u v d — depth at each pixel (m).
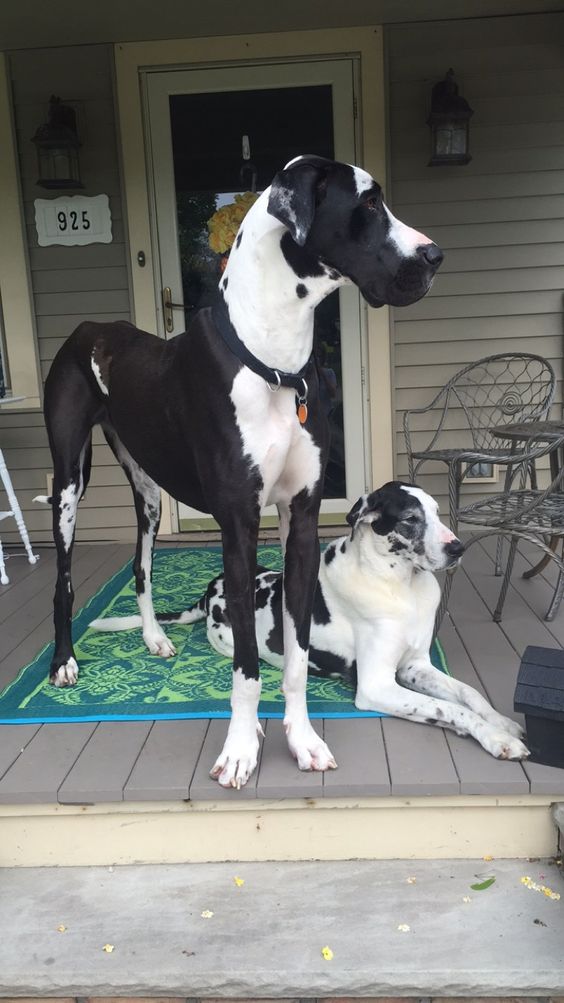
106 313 4.59
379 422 4.62
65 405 2.71
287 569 2.19
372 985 1.77
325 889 2.03
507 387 4.59
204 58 4.32
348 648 2.55
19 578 4.11
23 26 4.23
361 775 2.06
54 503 2.74
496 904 1.95
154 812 2.12
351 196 1.83
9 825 2.15
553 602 3.16
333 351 4.62
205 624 3.23
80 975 1.79
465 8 4.19
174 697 2.57
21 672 2.82
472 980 1.75
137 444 2.44
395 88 4.33
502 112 4.33
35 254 4.54
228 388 2.01
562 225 4.43
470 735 2.23
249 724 2.13
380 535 2.35
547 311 4.52
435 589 2.52
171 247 4.53
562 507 3.07
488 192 4.41
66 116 4.27
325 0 4.13
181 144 4.43
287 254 1.90
